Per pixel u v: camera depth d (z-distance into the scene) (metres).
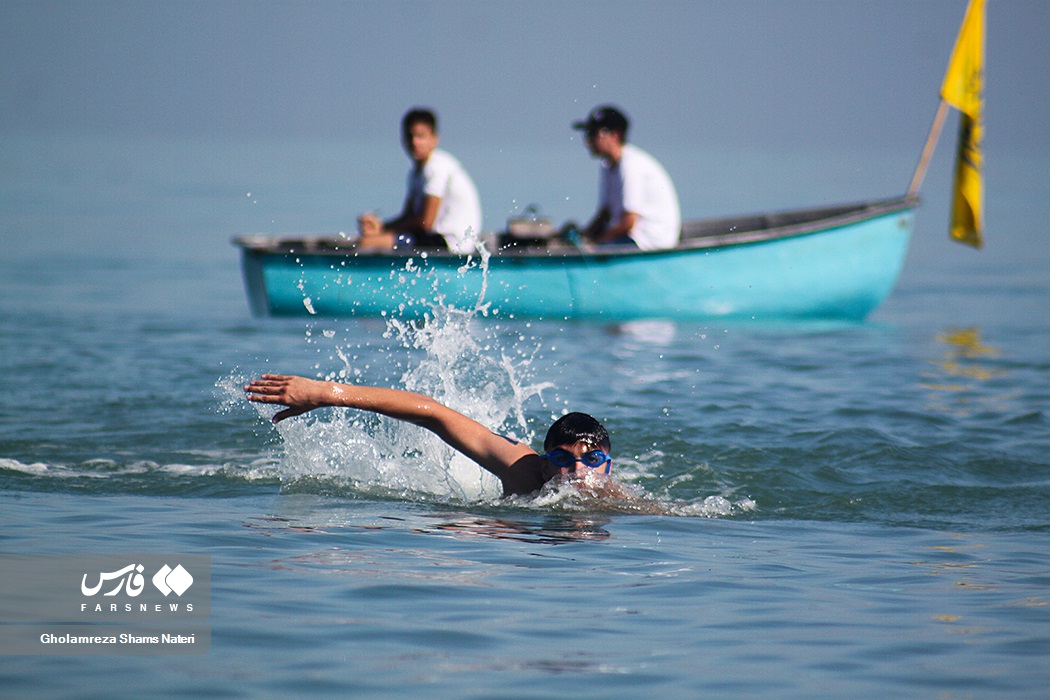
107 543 17.50
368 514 19.84
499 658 13.18
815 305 47.25
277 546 17.56
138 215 106.88
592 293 44.91
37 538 17.69
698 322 45.91
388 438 23.33
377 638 13.69
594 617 14.67
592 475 20.84
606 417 27.98
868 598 15.74
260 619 14.21
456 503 20.81
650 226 46.06
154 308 48.81
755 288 46.25
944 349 40.22
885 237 47.28
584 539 18.48
